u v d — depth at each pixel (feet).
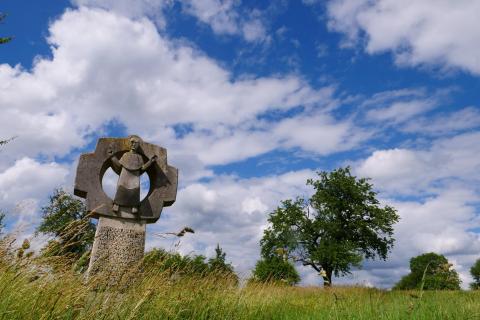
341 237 125.49
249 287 27.68
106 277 15.62
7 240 12.59
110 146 27.07
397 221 126.82
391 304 21.72
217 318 20.88
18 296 11.65
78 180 25.55
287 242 123.44
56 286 12.61
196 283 21.52
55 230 14.05
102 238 25.18
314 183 135.23
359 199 128.47
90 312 13.44
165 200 27.81
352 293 28.27
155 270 18.44
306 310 27.32
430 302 20.21
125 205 26.12
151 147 28.40
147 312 16.15
